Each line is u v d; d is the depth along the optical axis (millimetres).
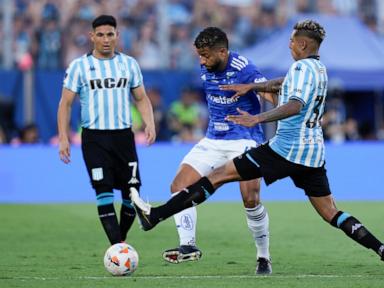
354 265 29203
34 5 75000
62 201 58094
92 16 76812
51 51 74562
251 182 26938
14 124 67250
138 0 78875
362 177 60875
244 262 30266
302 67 24438
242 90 27297
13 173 57625
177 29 79438
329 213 25734
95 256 31984
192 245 27031
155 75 74062
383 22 84625
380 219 46406
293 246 35250
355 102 79188
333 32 73125
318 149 24984
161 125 70312
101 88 29359
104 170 29281
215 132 28844
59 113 29531
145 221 25234
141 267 28859
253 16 83375
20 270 27906
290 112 24062
